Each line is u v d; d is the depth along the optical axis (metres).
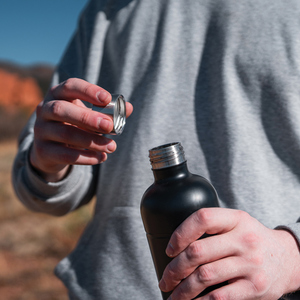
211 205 0.91
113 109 1.00
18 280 4.71
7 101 48.19
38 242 5.79
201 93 1.33
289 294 1.06
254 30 1.26
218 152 1.28
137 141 1.33
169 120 1.33
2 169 12.19
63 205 1.41
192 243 0.84
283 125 1.22
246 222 0.89
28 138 1.50
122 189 1.35
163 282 0.88
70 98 1.06
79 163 1.10
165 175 0.93
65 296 4.30
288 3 1.25
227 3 1.31
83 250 1.43
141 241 1.30
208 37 1.34
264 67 1.24
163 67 1.35
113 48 1.48
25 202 1.48
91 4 1.60
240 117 1.25
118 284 1.30
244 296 0.85
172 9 1.38
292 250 0.95
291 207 1.20
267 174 1.22
